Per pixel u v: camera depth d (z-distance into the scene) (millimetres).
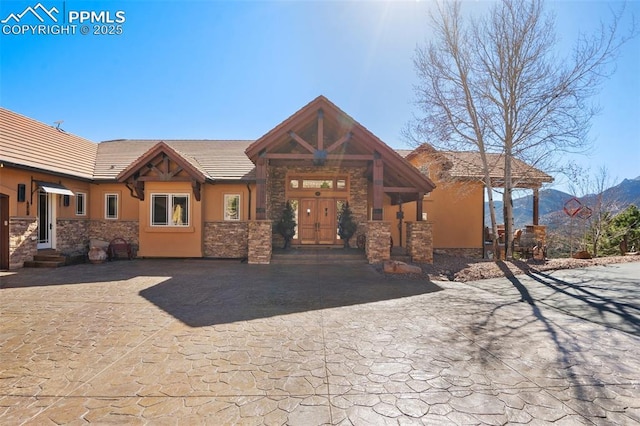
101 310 6469
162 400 3232
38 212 12906
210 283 9133
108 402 3199
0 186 11430
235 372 3832
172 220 14703
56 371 3857
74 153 16422
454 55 13531
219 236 15227
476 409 3068
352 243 15945
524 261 12180
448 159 15070
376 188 12711
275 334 5105
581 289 8242
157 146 13898
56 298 7453
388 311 6398
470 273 10320
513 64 12805
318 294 7824
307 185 16172
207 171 15789
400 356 4277
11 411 3037
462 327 5430
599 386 3514
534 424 2850
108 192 15734
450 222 17547
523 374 3775
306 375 3756
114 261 14016
